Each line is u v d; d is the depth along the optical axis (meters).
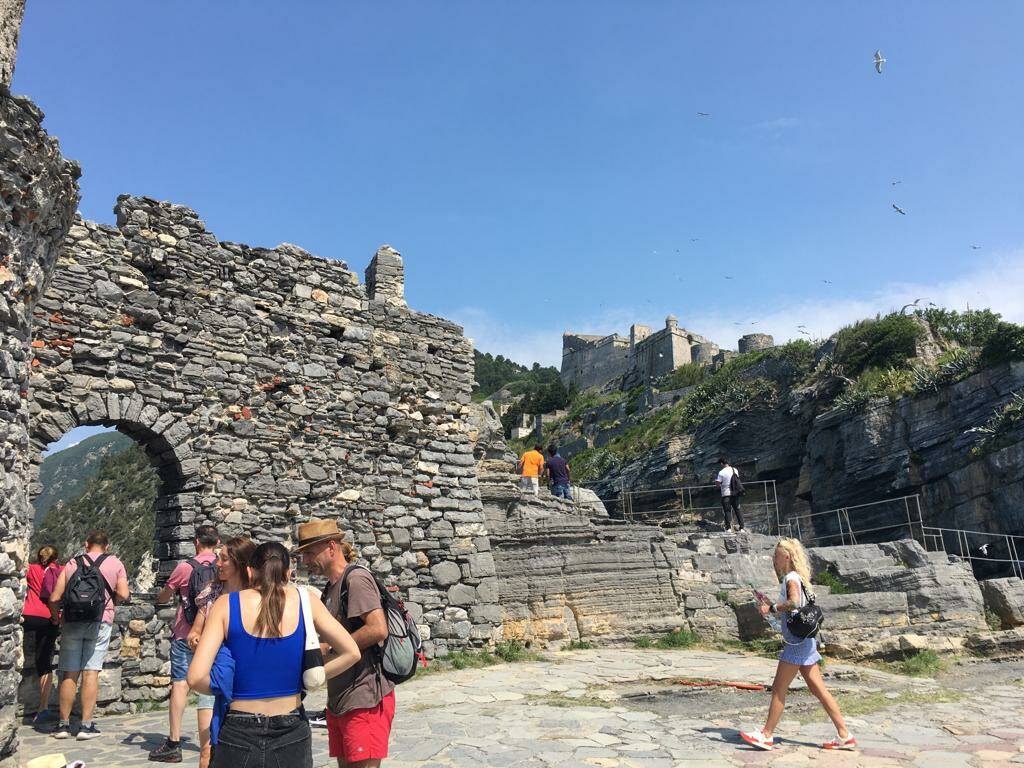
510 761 6.71
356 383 13.63
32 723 8.45
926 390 31.25
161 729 8.41
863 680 10.82
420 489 13.95
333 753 4.65
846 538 33.12
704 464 42.12
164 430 11.13
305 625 3.98
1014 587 13.80
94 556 8.15
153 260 11.54
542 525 14.96
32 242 6.54
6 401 6.04
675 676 10.95
